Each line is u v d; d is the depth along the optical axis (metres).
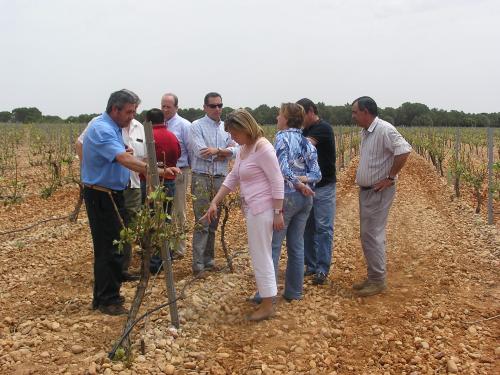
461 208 11.55
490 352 4.42
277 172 4.67
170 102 6.82
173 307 4.57
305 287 5.97
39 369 3.83
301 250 5.43
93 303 5.07
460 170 13.04
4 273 6.39
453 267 6.84
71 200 11.71
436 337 4.67
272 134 27.05
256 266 4.86
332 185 6.03
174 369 3.94
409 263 7.11
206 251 6.48
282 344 4.50
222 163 6.36
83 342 4.32
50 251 7.43
